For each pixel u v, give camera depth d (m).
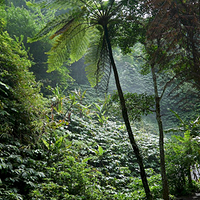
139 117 4.30
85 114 8.54
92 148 6.49
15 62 4.95
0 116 4.20
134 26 4.00
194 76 2.01
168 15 2.00
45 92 9.80
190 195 4.55
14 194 3.29
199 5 1.87
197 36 1.96
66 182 4.29
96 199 4.23
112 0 3.69
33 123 4.77
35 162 4.17
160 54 2.49
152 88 15.02
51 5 3.84
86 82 13.22
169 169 4.85
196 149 4.58
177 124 12.34
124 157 6.77
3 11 9.27
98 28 4.36
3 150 3.99
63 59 4.35
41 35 3.81
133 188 5.04
